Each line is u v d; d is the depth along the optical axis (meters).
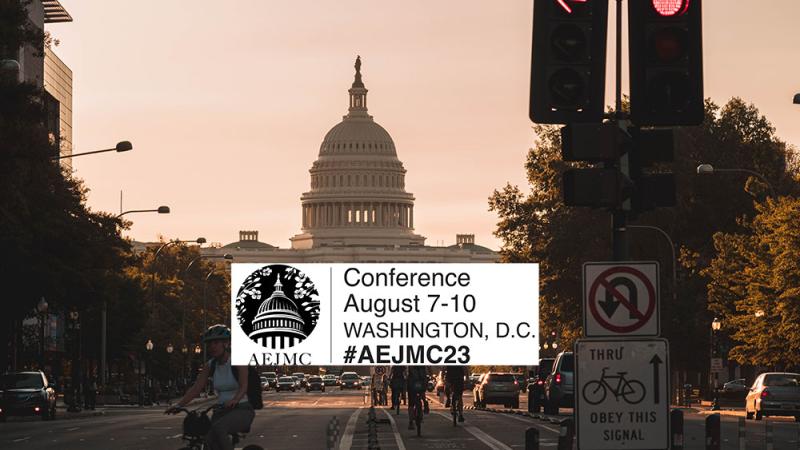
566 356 69.75
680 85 18.19
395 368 72.88
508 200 124.38
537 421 60.75
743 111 123.75
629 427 17.33
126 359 140.50
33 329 105.00
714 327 88.56
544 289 120.12
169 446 44.09
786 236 72.31
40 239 77.88
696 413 77.69
